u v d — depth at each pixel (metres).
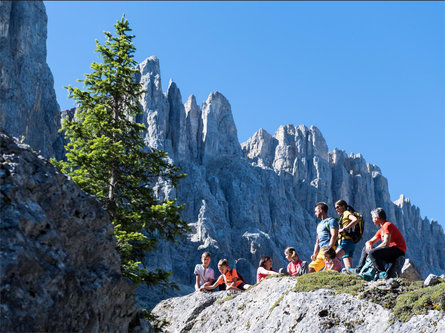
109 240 8.44
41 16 142.38
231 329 13.08
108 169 16.28
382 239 12.09
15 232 6.52
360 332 10.27
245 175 192.75
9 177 7.03
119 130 16.19
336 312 10.93
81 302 7.23
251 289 13.96
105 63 18.09
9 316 6.00
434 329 9.13
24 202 7.04
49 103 137.50
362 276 12.18
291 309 11.73
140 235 14.34
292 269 14.34
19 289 6.24
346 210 13.73
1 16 128.88
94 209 8.36
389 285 10.95
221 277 15.95
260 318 12.41
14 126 119.25
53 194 7.62
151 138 176.50
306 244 190.88
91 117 16.95
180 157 184.62
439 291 9.72
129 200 16.12
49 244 7.09
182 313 15.10
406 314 9.83
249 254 162.38
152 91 185.25
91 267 8.02
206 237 153.12
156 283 13.97
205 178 184.75
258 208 183.38
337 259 13.12
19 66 130.62
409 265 13.61
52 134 135.25
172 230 15.56
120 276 8.28
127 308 8.67
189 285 135.88
